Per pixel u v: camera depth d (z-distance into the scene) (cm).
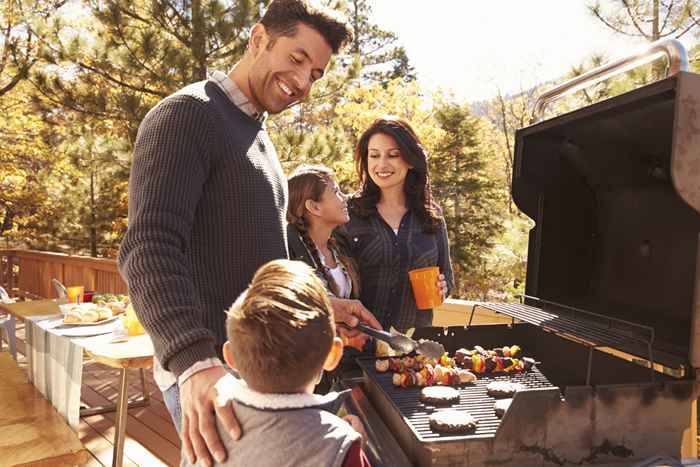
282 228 139
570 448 108
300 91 133
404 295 217
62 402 207
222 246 123
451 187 1384
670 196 151
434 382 143
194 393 92
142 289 99
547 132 175
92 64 718
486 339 186
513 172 178
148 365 217
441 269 232
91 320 268
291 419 84
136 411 352
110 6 661
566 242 185
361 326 150
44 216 1182
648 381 132
